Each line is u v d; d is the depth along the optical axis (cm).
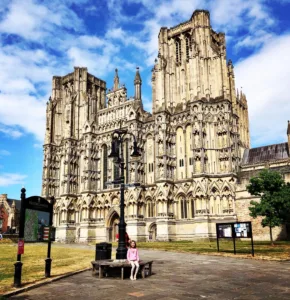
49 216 2244
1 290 1773
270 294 1648
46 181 10612
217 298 1580
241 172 7375
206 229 7131
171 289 1806
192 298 1589
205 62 8306
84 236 9119
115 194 9025
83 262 3055
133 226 8100
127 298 1611
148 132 8875
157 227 7762
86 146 9750
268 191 5103
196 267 2655
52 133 11156
